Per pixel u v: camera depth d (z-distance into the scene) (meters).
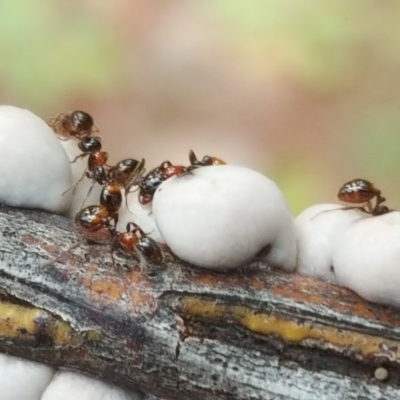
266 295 0.05
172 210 0.05
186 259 0.05
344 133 0.11
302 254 0.05
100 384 0.05
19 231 0.05
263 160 0.11
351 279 0.05
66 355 0.05
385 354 0.05
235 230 0.05
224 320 0.05
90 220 0.05
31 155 0.05
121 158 0.11
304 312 0.05
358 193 0.05
